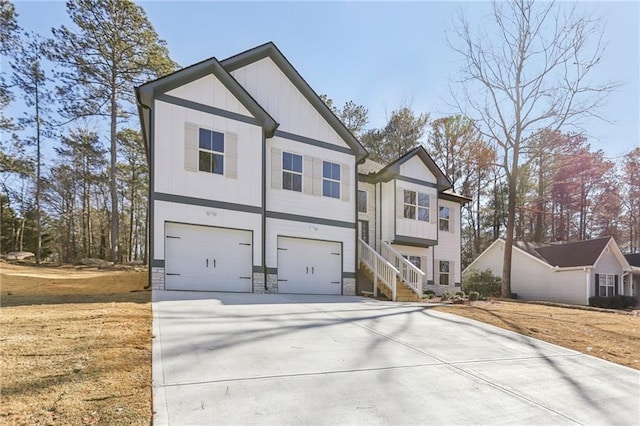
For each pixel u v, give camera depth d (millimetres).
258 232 13383
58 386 3840
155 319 7047
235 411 3670
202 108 12750
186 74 12422
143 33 25156
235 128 13312
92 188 35812
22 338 5324
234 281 12812
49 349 4902
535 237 35719
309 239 14992
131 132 30172
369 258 16531
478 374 5266
